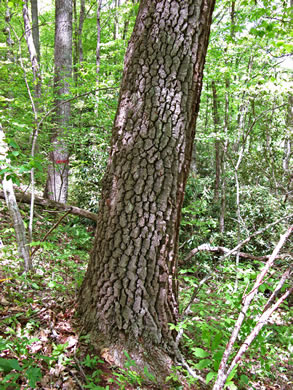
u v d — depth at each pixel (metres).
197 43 2.47
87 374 2.17
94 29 15.57
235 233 6.92
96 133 7.48
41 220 6.04
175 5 2.41
